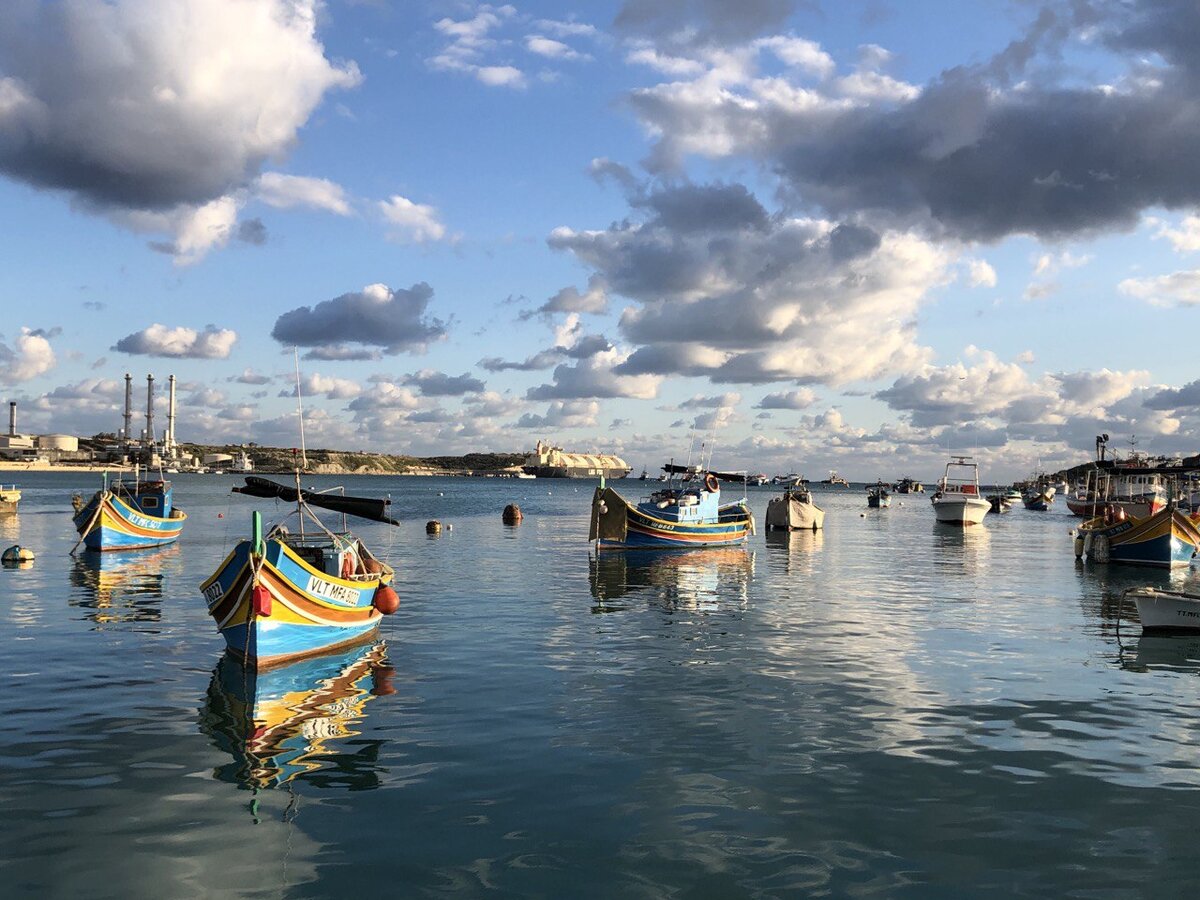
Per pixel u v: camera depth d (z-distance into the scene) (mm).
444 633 22734
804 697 16234
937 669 18875
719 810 10680
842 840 9852
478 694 16312
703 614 26516
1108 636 23156
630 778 11773
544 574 37250
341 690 16562
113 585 31641
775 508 74062
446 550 48656
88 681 17141
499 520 81000
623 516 48938
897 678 17938
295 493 23219
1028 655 20500
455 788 11359
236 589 18391
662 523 49812
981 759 12703
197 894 8484
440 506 111438
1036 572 40531
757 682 17422
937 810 10750
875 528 80500
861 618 25984
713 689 16797
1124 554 43719
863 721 14648
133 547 46250
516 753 12789
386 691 16500
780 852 9523
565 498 152000
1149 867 9273
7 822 10172
